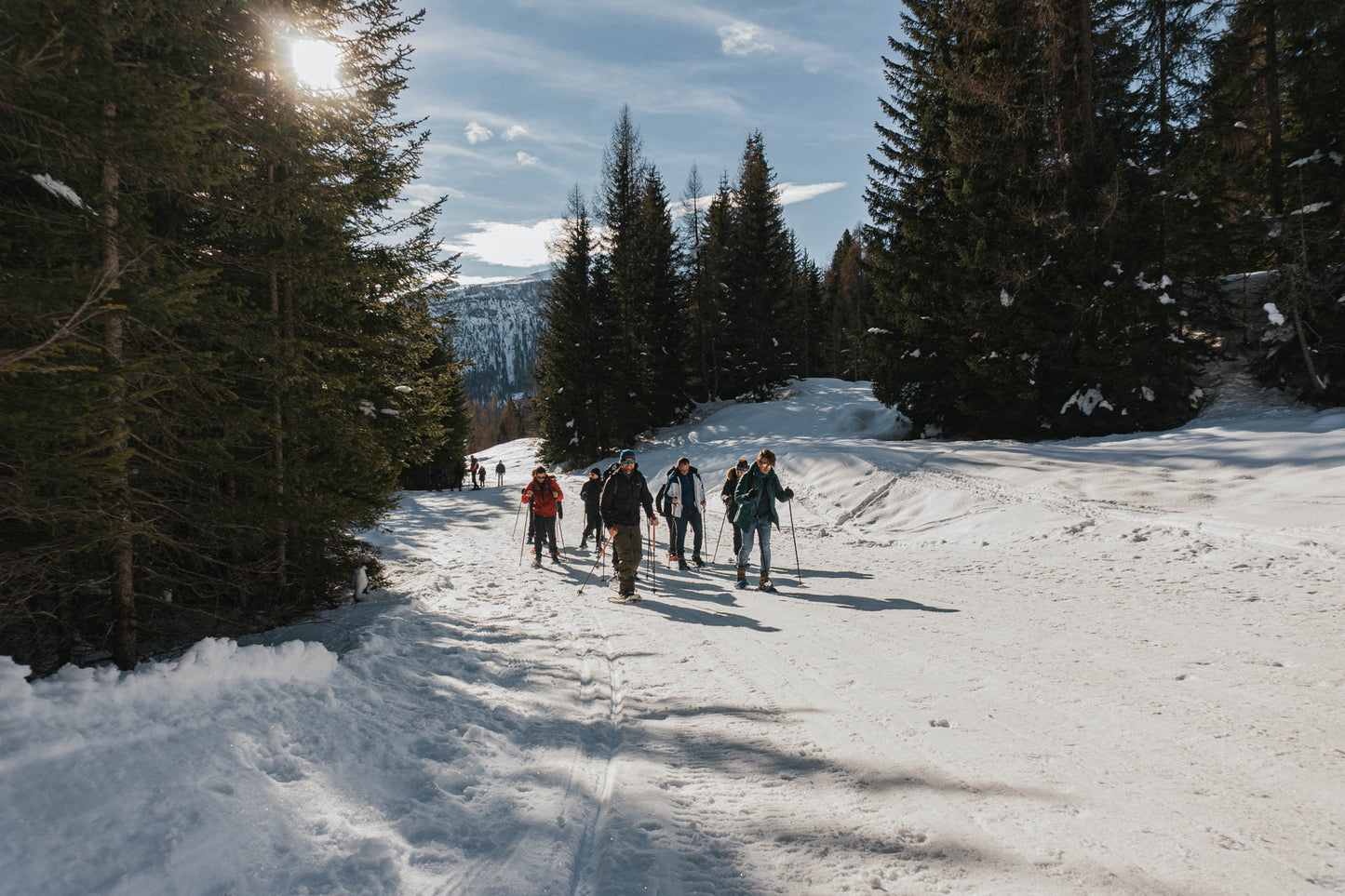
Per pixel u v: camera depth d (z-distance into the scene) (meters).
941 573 8.64
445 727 3.82
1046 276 18.50
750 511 8.55
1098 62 17.78
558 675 5.07
